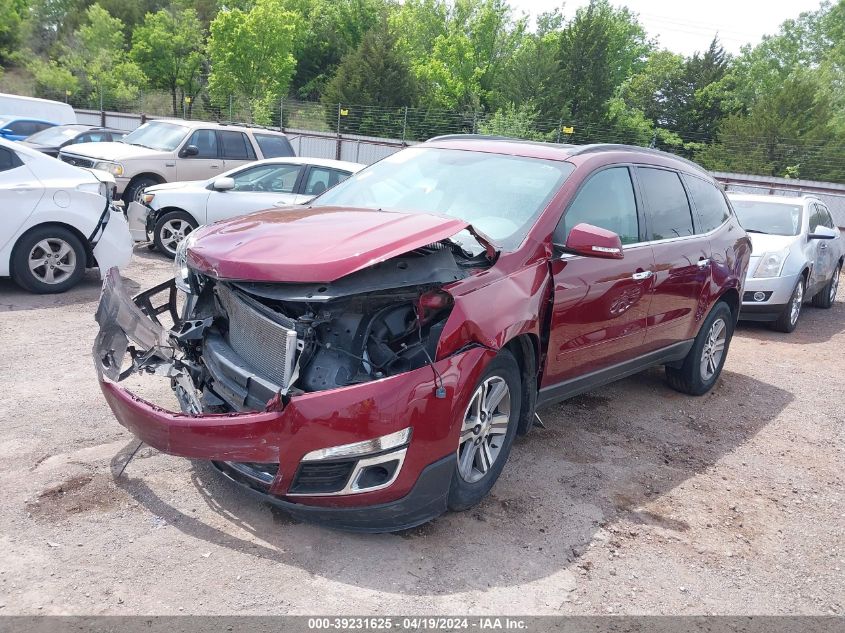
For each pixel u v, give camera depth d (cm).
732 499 441
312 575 310
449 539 351
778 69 6216
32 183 718
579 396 599
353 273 314
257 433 308
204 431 313
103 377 351
